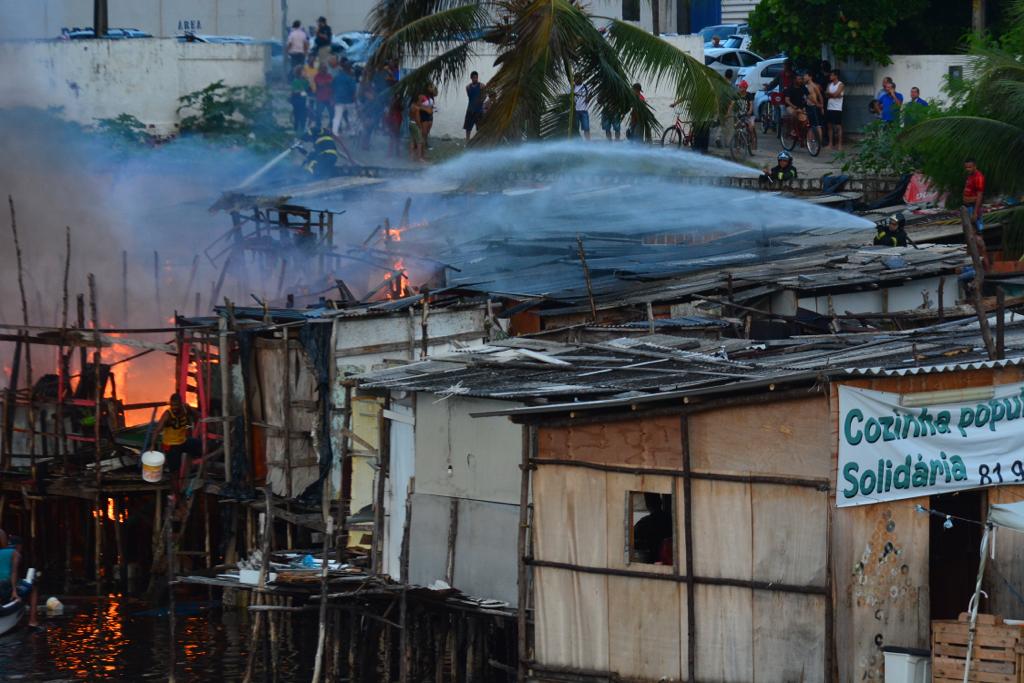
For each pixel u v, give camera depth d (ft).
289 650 212.02
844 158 400.88
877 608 147.43
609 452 159.53
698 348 200.44
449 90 431.84
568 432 162.91
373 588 183.21
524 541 166.61
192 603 239.50
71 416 255.91
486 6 336.70
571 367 190.90
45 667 203.62
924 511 149.48
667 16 520.42
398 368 203.92
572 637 162.61
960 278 261.03
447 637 203.31
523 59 319.06
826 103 430.61
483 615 183.21
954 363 152.25
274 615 196.34
